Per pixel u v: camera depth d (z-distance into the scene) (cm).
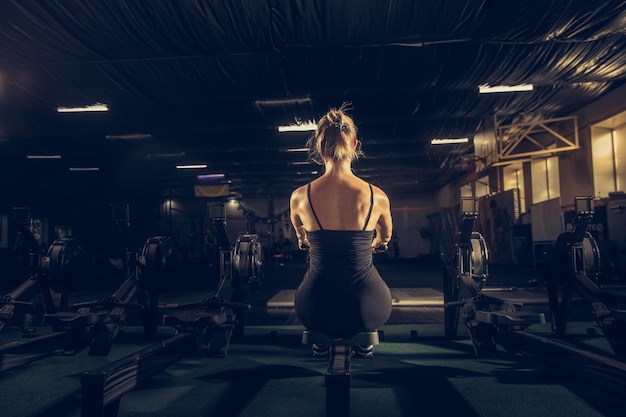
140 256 377
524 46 618
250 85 714
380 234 185
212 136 1180
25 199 2066
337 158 171
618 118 916
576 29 550
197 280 1015
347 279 161
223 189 1988
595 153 978
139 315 480
